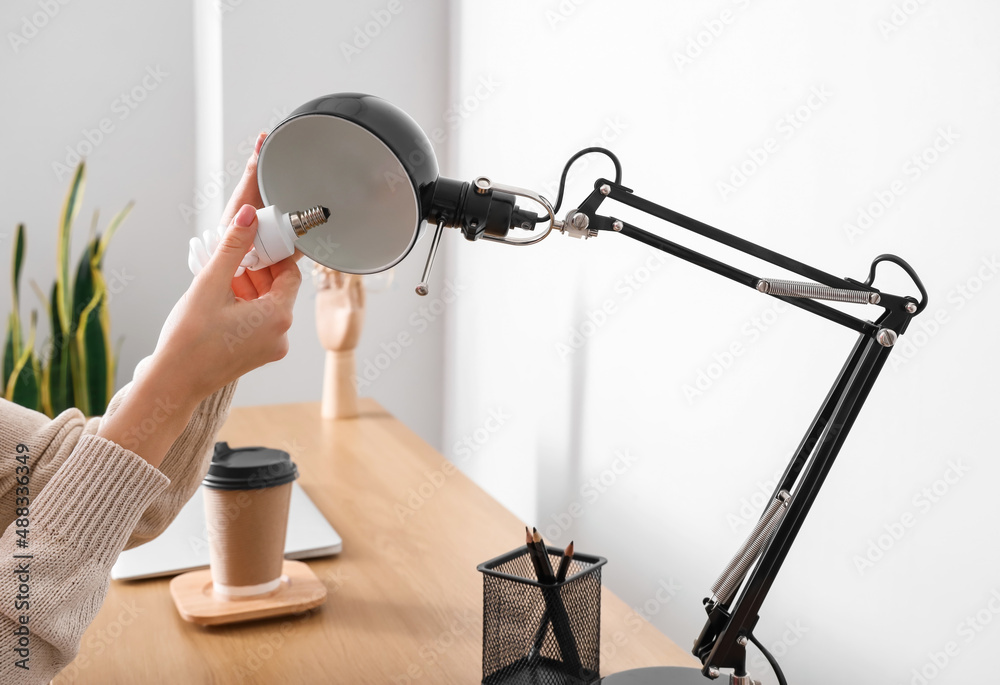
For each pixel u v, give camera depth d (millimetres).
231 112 1777
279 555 852
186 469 715
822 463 552
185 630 805
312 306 1918
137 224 2178
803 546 899
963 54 677
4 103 2037
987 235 666
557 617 688
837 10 804
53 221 2125
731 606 598
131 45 2102
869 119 774
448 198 493
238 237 509
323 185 502
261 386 1918
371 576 930
